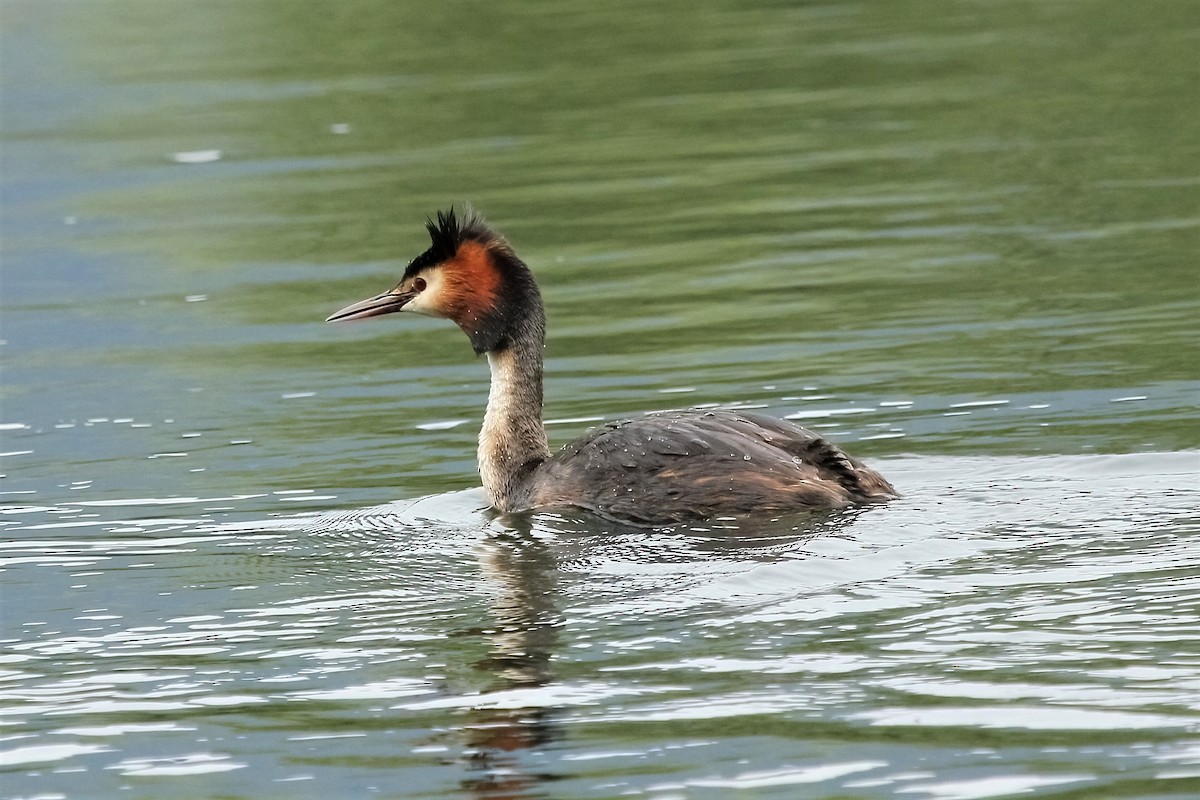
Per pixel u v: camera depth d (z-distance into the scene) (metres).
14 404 18.05
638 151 28.22
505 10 41.31
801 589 11.48
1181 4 36.97
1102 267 20.47
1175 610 10.66
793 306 19.88
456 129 30.47
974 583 11.34
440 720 9.96
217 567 12.81
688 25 38.72
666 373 17.75
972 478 13.71
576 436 15.90
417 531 13.53
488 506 14.20
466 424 16.62
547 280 21.83
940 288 20.14
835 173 26.11
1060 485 13.37
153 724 10.13
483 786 9.20
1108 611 10.71
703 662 10.47
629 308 20.33
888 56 34.28
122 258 24.03
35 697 10.55
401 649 11.00
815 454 13.43
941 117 29.00
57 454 16.20
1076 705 9.57
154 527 13.92
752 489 13.02
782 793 8.94
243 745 9.81
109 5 43.78
